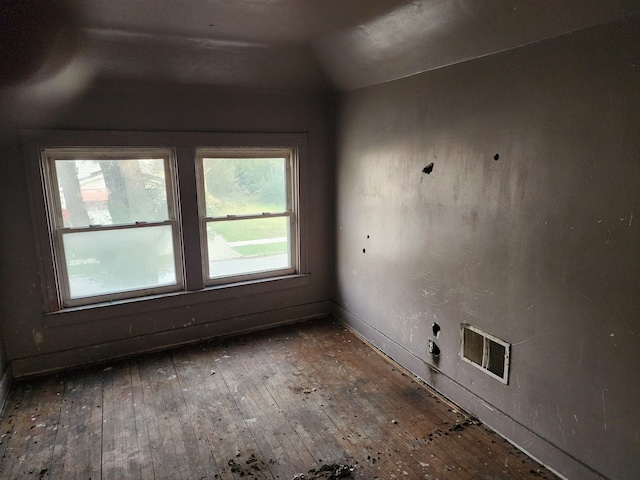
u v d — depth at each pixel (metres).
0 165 2.76
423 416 2.53
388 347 3.29
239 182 3.62
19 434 2.38
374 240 3.35
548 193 1.94
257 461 2.16
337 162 3.79
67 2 2.22
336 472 2.08
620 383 1.72
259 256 3.84
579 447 1.92
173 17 2.48
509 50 2.06
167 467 2.13
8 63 2.49
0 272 2.86
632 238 1.63
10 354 2.95
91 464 2.15
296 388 2.86
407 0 2.20
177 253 3.46
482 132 2.26
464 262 2.47
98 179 3.12
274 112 3.59
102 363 3.22
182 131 3.25
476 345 2.44
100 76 2.88
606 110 1.67
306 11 2.43
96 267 3.22
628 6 1.54
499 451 2.21
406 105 2.83
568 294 1.89
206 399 2.73
